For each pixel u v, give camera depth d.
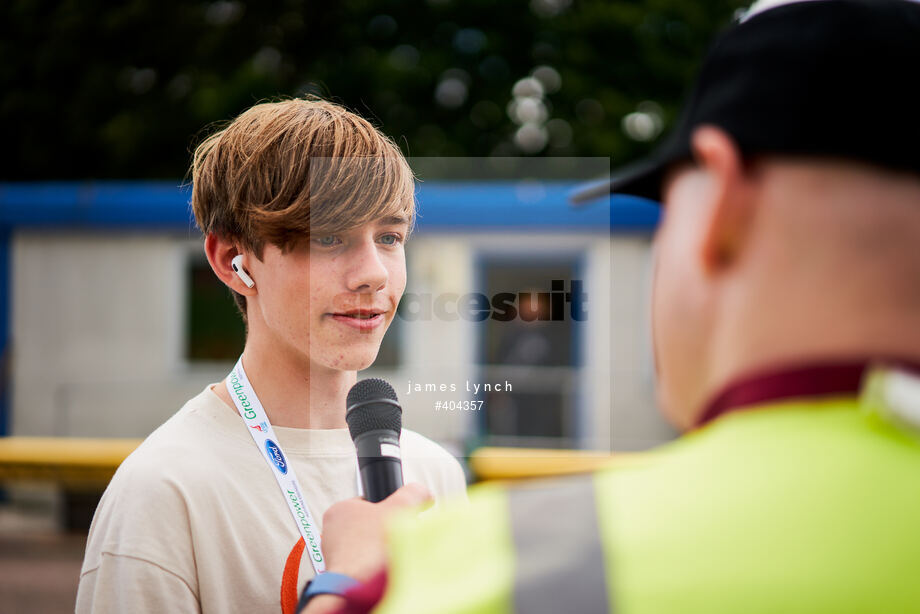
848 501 0.62
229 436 1.51
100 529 1.43
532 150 11.51
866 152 0.63
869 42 0.64
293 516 1.47
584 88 11.10
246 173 1.47
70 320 7.07
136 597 1.34
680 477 0.67
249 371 1.57
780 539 0.61
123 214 7.04
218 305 7.11
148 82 11.21
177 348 7.09
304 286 1.46
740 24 0.72
